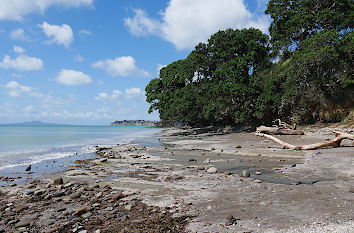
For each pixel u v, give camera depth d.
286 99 28.31
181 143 23.12
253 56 32.34
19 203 6.16
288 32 35.12
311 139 18.86
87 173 9.64
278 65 36.00
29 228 4.60
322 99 26.92
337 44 25.69
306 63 26.20
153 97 45.09
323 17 31.45
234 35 34.31
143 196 6.31
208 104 33.59
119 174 9.35
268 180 7.51
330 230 3.72
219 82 32.06
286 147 15.74
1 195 6.86
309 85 27.47
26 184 8.10
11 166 11.39
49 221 4.87
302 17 33.44
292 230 3.85
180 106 35.56
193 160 12.27
